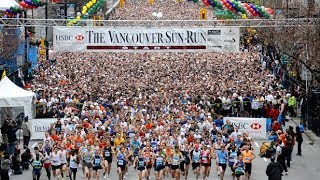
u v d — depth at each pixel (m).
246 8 52.34
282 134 43.72
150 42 52.62
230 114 56.81
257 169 43.09
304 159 46.41
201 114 49.28
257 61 90.88
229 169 43.09
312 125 55.78
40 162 39.12
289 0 79.44
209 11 99.44
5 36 68.31
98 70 82.81
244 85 65.56
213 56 98.19
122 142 41.78
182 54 101.38
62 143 39.94
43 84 68.44
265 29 70.50
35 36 81.31
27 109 48.94
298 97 61.66
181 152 39.31
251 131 51.88
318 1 65.06
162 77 75.31
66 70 81.88
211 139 44.69
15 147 43.44
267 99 56.94
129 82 71.38
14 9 52.00
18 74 67.50
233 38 52.72
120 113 49.81
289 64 71.31
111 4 163.62
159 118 47.69
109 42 52.50
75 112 52.78
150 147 39.00
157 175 38.75
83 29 52.41
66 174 41.06
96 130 45.44
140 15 174.00
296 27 60.97
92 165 39.03
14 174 41.78
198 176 40.38
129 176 41.16
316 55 53.59
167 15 176.38
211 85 65.88
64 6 84.12
